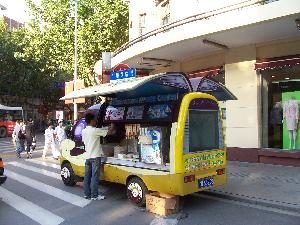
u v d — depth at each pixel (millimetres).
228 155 12594
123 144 8258
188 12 14008
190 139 6656
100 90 7566
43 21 26859
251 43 11820
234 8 9922
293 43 10977
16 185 9406
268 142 11930
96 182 7727
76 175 8945
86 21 25047
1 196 8188
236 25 9852
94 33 25047
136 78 7371
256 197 7445
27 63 36688
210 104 7199
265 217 6371
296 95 11336
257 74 11906
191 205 7230
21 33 36125
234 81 12422
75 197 8008
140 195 7082
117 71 8984
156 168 6746
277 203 6969
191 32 11039
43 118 46375
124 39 25656
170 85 6926
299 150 11281
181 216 6453
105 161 7922
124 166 7398
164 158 6793
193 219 6305
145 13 18312
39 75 38938
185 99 6672
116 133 8859
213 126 7234
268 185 8531
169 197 6672
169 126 7035
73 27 25953
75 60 22219
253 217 6379
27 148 15828
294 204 6867
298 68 11219
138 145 7309
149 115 7500
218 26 10258
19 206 7305
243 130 12219
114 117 8594
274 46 11438
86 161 7793
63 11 25891
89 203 7465
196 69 14195
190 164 6590
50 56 27172
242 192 7879
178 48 12602
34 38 26875
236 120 12391
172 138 6520
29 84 39125
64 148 9258
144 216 6512
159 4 16828
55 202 7594
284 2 8906
